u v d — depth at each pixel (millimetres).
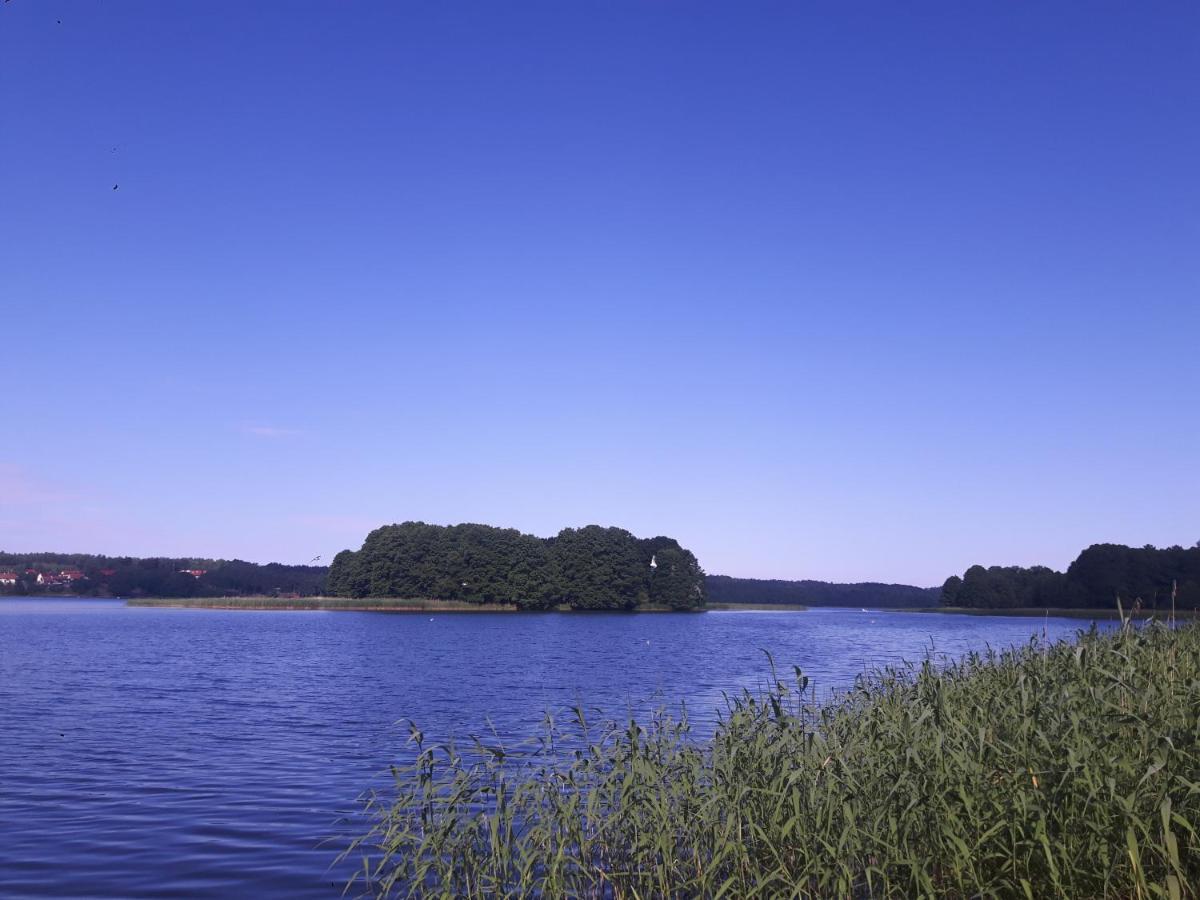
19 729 26094
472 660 54531
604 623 115812
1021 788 8422
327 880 11930
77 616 125000
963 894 8320
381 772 19469
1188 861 8117
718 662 51406
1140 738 8922
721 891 8445
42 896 11352
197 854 13219
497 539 151125
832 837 8906
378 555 154500
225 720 28250
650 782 10281
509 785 14156
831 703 15133
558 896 9297
